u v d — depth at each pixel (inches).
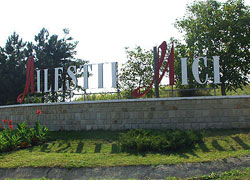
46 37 1047.0
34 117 574.9
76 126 521.3
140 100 482.3
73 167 311.4
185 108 462.0
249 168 275.4
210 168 285.6
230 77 693.3
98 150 385.7
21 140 428.5
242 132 407.8
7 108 631.2
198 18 780.6
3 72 950.4
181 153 340.8
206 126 450.9
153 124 471.8
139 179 277.7
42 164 327.0
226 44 706.2
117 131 477.1
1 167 335.6
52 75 917.8
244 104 445.4
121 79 781.9
